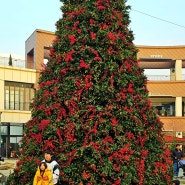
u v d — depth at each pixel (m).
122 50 10.22
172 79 52.06
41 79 10.61
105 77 9.88
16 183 10.20
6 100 41.31
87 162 9.39
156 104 49.72
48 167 9.14
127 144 9.65
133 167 9.60
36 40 44.12
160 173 10.14
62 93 9.95
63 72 10.06
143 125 10.11
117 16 10.48
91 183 9.33
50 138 9.82
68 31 10.40
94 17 10.27
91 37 10.13
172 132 47.69
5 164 26.64
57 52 10.44
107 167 9.35
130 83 10.10
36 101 10.46
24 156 10.16
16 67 41.84
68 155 9.54
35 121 10.30
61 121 9.85
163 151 10.53
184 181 17.64
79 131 9.63
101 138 9.59
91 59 9.97
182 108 49.53
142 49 50.72
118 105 9.84
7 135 41.28
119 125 9.70
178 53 50.31
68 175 9.48
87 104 9.75
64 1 10.98
